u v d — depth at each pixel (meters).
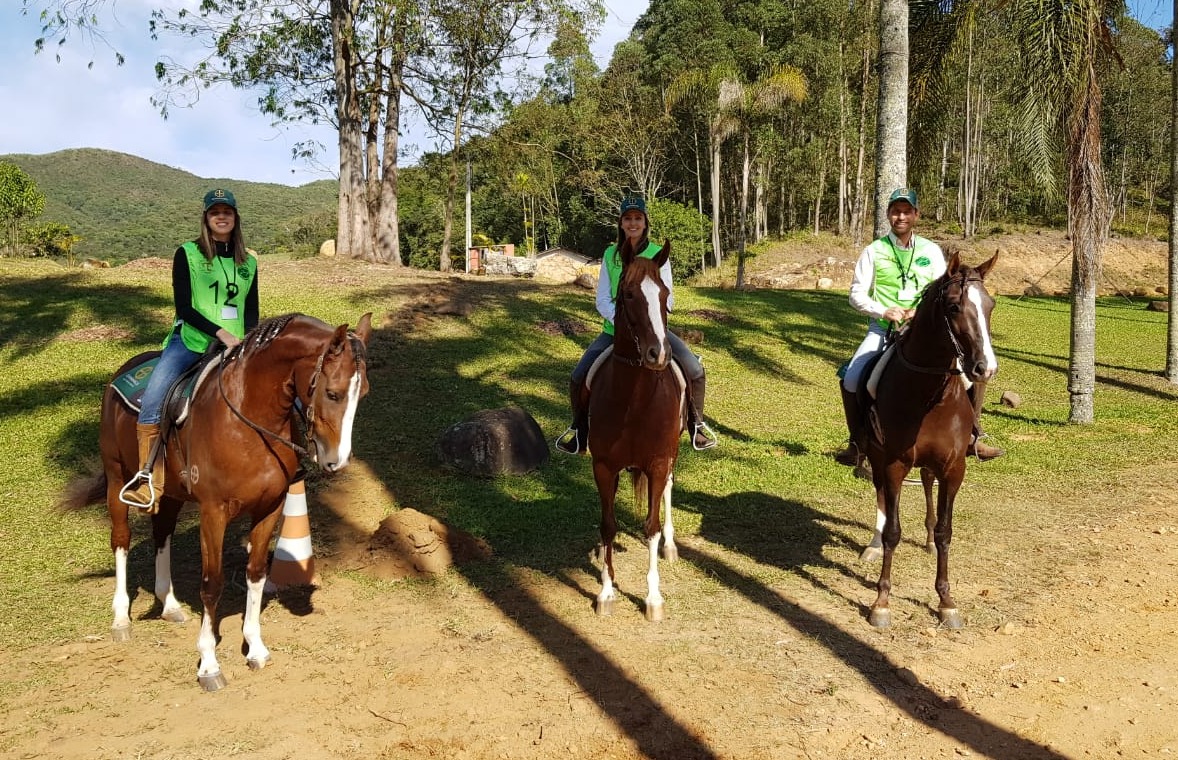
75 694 4.57
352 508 7.96
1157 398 15.02
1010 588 6.22
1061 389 15.72
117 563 5.39
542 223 61.44
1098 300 34.66
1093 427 12.34
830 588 6.22
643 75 48.19
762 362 16.16
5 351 12.55
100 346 12.89
